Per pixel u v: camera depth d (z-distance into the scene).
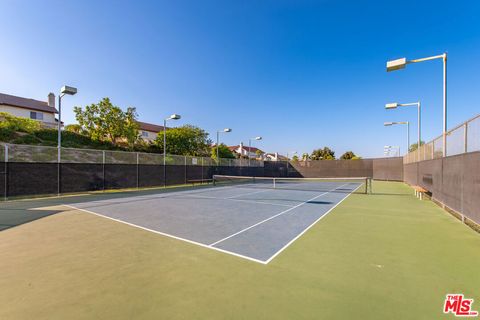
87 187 14.38
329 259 4.03
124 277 3.37
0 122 20.38
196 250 4.47
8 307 2.65
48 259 4.03
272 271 3.56
